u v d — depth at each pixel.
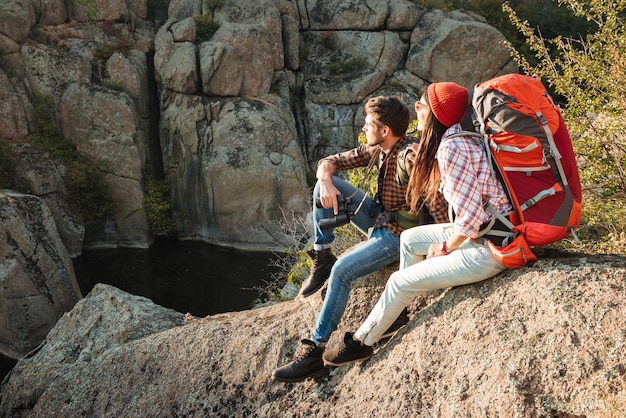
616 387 2.28
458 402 2.66
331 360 3.16
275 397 3.66
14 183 14.82
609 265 2.60
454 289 2.96
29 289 11.20
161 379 4.22
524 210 2.46
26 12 15.92
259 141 16.19
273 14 17.83
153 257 15.85
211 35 17.48
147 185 16.77
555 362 2.45
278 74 17.94
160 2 20.08
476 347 2.70
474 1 21.20
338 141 18.30
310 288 3.52
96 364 4.66
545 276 2.65
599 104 5.39
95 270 14.95
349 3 19.06
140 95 17.00
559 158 2.37
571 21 20.83
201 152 16.33
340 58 18.97
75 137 16.02
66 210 15.43
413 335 3.01
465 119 2.53
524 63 6.21
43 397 4.73
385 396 2.98
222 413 3.82
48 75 16.03
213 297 13.48
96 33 17.30
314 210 3.44
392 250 3.12
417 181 2.69
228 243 16.39
